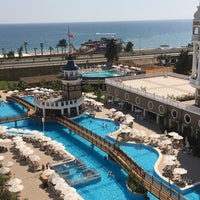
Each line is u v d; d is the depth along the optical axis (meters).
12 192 36.88
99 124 68.19
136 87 76.50
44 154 50.41
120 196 40.19
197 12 54.91
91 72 115.00
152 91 72.31
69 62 73.44
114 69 119.25
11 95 88.75
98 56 152.88
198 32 55.19
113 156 48.06
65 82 72.00
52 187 39.38
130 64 140.38
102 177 45.09
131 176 41.75
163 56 146.00
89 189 41.81
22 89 98.81
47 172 41.66
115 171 47.06
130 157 47.84
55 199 37.34
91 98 86.06
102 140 53.12
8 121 66.62
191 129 57.38
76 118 71.44
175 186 41.09
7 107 81.81
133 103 74.25
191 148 52.59
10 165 44.06
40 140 54.31
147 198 38.91
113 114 73.19
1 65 122.81
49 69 121.69
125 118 68.19
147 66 138.75
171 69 128.75
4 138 57.50
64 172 44.75
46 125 67.50
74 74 73.06
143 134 56.16
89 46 175.50
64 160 48.09
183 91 71.62
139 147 55.16
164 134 57.91
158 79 86.56
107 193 40.88
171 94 68.81
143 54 163.38
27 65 122.25
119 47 168.88
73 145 57.19
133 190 40.06
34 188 39.84
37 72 119.62
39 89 93.38
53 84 101.25
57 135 62.12
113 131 63.72
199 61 55.50
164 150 52.22
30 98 87.88
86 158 51.62
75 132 59.53
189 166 47.03
